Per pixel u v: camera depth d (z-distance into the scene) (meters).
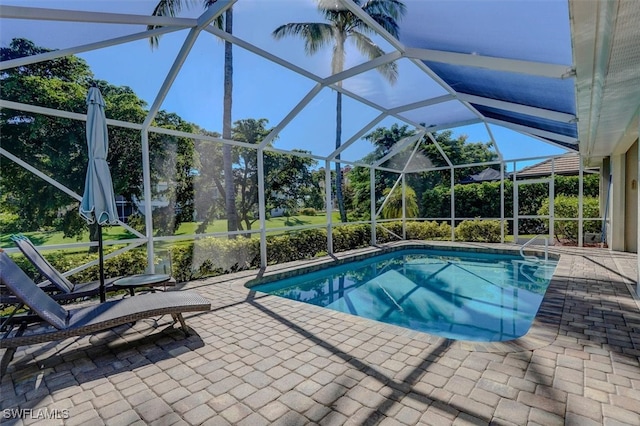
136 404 2.47
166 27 4.32
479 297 6.63
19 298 2.91
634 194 8.86
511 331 4.90
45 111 4.72
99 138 4.28
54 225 7.27
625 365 2.88
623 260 7.79
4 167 6.79
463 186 12.84
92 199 4.15
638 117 5.04
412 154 12.48
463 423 2.15
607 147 8.08
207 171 9.46
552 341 3.40
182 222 8.84
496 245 10.82
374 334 3.74
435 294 6.95
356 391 2.56
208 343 3.58
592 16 2.31
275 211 10.73
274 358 3.18
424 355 3.16
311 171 11.43
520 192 11.91
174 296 3.92
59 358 3.27
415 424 2.15
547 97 5.64
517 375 2.74
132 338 3.74
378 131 11.84
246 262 8.05
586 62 3.22
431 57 5.03
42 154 7.24
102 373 2.96
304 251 9.59
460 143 13.77
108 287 4.50
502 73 5.12
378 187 13.09
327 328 3.96
